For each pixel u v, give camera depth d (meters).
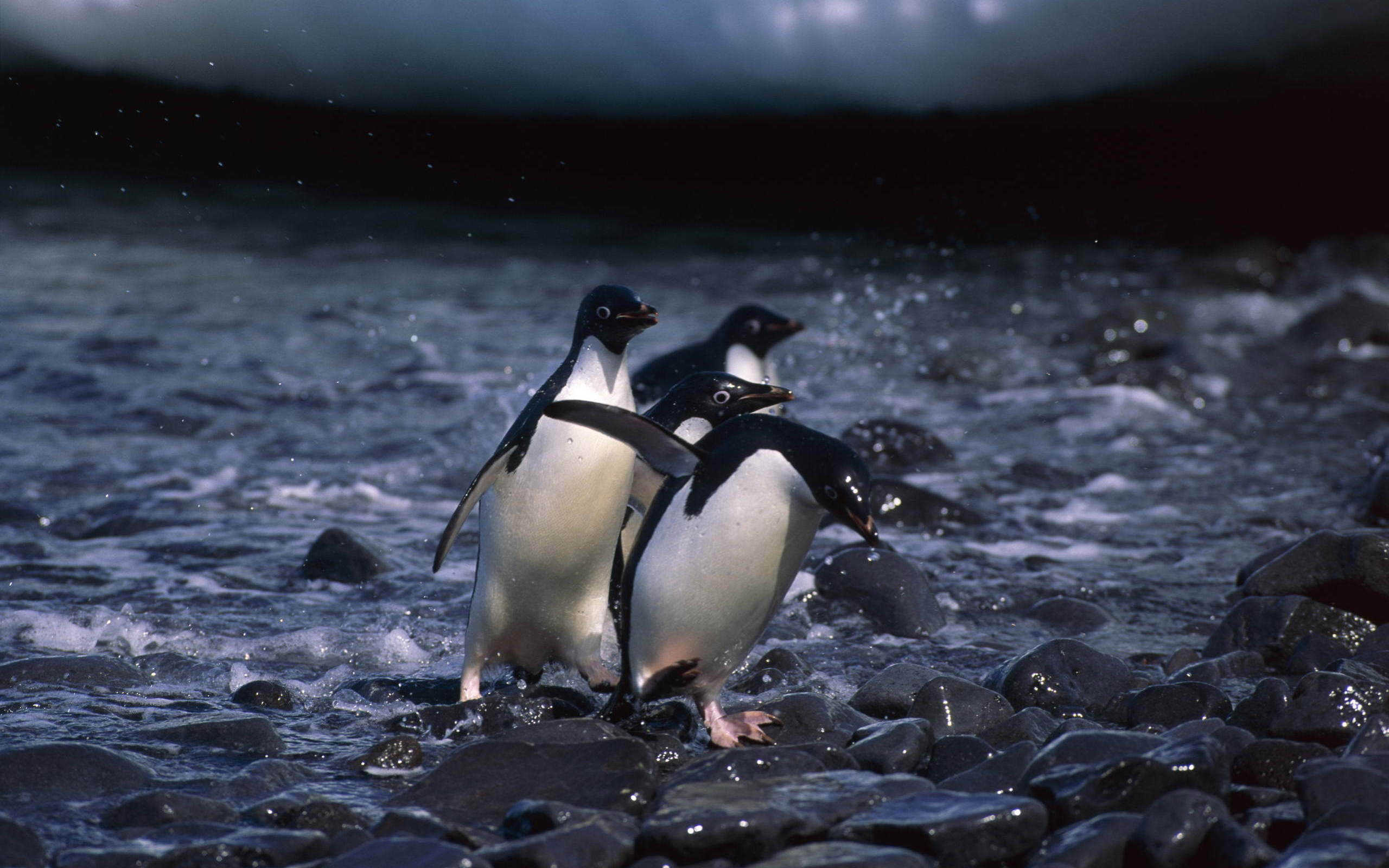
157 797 4.79
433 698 6.38
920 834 4.31
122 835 4.63
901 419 13.44
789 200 28.86
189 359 15.30
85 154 27.25
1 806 4.84
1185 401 14.84
